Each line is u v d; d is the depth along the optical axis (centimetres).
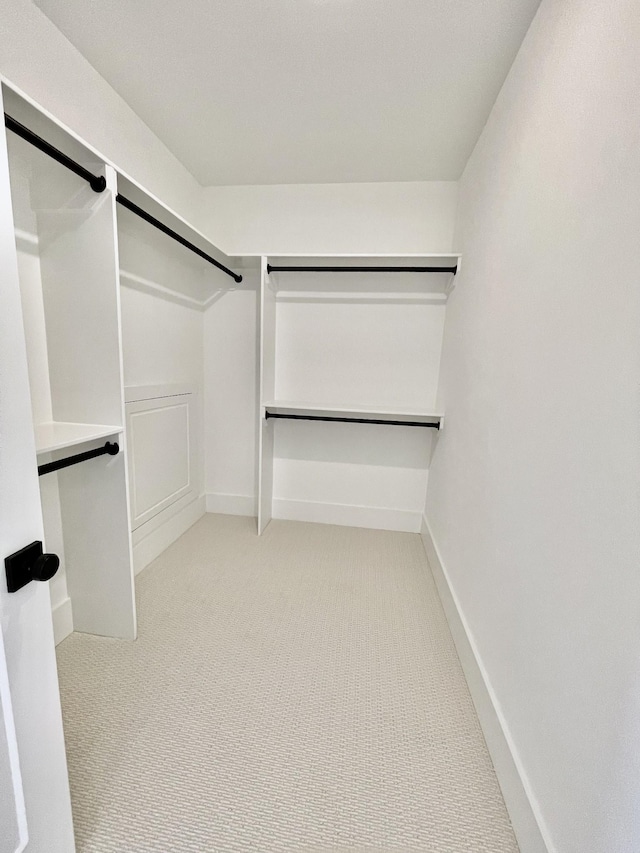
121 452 137
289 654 148
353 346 249
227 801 97
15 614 63
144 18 126
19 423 62
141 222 172
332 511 271
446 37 129
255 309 250
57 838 75
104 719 119
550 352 94
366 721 121
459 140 184
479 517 142
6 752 62
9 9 115
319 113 171
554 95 99
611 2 74
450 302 219
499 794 101
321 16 123
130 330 185
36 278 131
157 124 182
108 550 146
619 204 69
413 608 179
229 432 269
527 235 113
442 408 221
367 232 233
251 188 238
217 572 204
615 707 62
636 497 60
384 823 94
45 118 100
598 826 65
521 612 102
